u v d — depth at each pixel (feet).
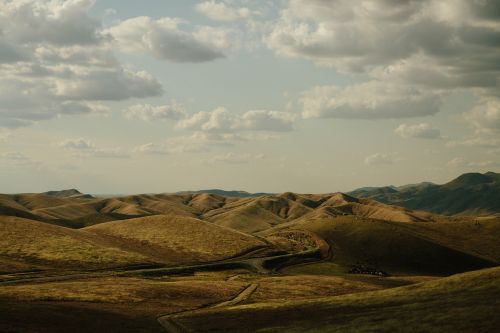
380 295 225.35
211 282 359.05
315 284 367.25
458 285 214.48
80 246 478.18
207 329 186.19
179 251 544.21
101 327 188.34
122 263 444.96
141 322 206.69
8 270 368.07
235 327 185.57
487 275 221.25
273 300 290.35
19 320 183.73
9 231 489.26
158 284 323.37
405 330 148.36
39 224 542.57
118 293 278.05
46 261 415.64
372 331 152.35
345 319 177.27
